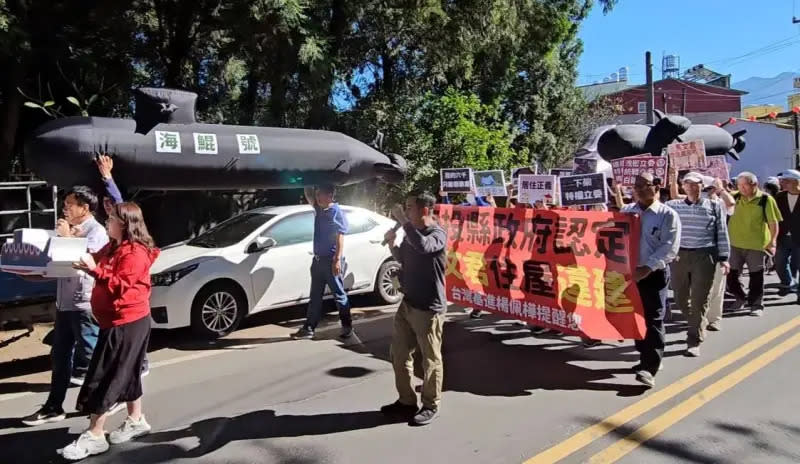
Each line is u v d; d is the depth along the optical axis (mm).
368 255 8625
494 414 4605
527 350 6398
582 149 14227
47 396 5293
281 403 4949
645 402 4797
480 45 15305
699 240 6074
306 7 11148
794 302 8648
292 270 7719
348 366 5961
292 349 6629
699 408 4637
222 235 7816
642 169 7531
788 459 3793
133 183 5953
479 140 15156
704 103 50625
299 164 6910
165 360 6281
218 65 13953
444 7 14086
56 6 10109
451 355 6227
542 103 22156
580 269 5840
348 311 7070
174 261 6980
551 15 19266
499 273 6656
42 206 7789
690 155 8188
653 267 5039
